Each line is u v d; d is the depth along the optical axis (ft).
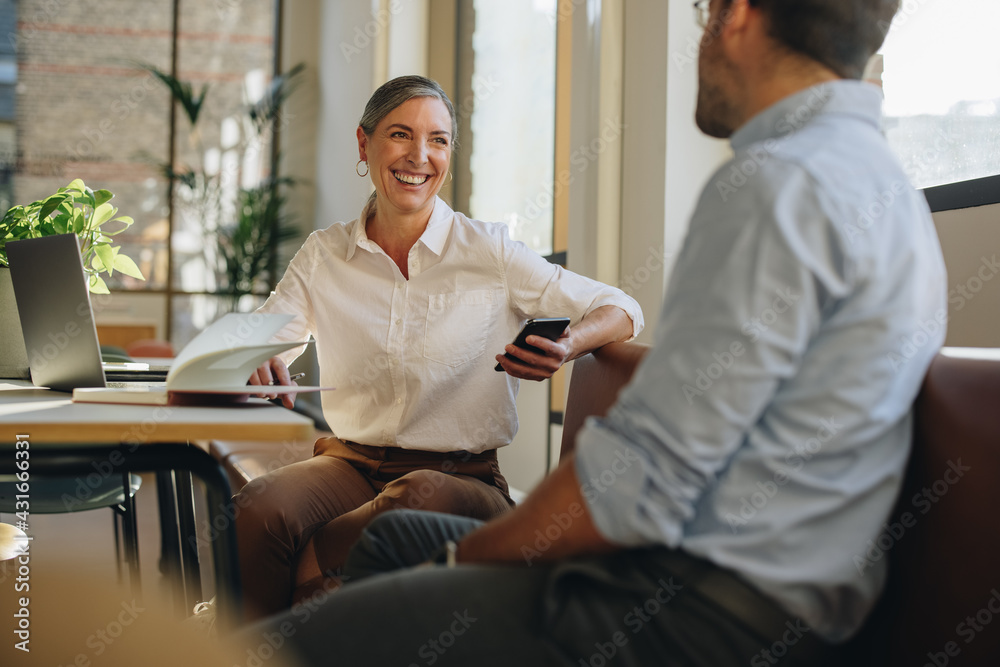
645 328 8.61
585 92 9.51
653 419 2.71
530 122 12.51
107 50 23.03
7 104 22.65
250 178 23.50
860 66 3.09
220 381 3.92
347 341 5.94
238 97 23.56
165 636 1.81
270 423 3.30
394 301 5.86
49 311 4.61
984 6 5.52
